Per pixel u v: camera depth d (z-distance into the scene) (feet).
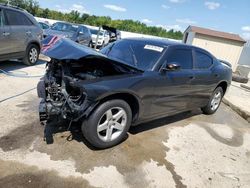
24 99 15.05
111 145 10.73
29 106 14.03
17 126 11.48
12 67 23.08
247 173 10.77
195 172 10.16
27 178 8.23
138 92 10.60
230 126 16.46
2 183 7.85
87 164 9.43
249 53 58.75
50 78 11.57
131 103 11.14
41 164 9.03
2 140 10.16
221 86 17.99
